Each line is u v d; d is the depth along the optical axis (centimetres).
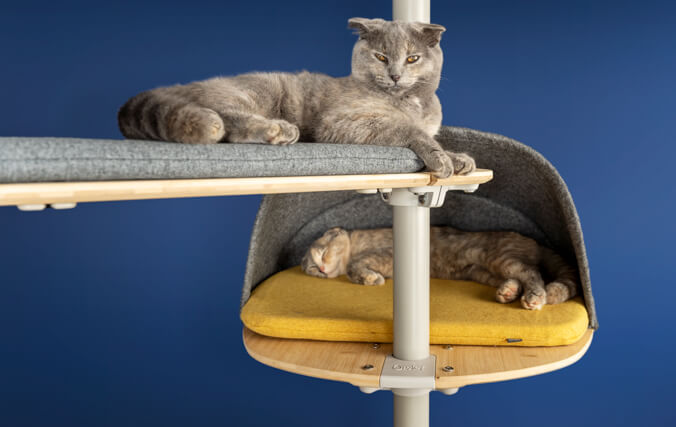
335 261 155
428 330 111
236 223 196
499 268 144
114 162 61
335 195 161
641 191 180
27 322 192
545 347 115
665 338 183
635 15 177
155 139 89
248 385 203
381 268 156
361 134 115
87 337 196
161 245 195
